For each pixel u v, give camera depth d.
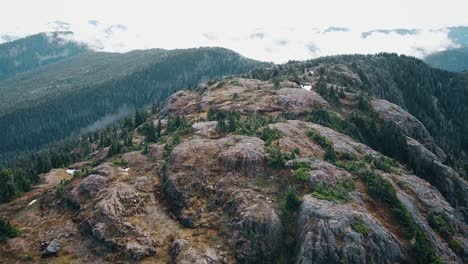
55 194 64.31
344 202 50.84
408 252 47.75
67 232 54.19
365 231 46.19
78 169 88.31
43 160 96.38
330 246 44.56
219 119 85.31
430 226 55.19
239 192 54.53
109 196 56.88
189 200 56.09
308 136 72.69
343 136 79.56
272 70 163.00
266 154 61.50
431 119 174.50
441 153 106.75
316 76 149.88
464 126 183.12
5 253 51.00
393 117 108.12
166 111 123.00
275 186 55.84
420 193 61.56
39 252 51.53
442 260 48.25
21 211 62.81
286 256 46.88
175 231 52.16
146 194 59.59
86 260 49.41
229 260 46.00
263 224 48.44
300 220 48.50
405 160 86.50
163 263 46.72
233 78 143.62
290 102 97.56
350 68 171.25
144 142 85.00
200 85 140.00
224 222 51.19
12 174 72.19
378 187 55.81
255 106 96.44
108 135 127.31
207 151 64.50
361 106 109.25
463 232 57.75
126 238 50.91
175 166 62.50
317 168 57.84
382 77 180.50
